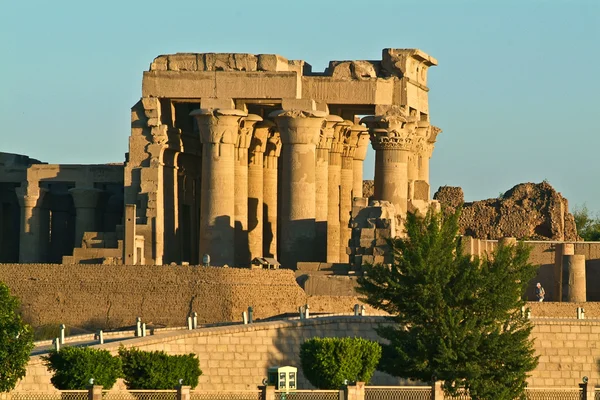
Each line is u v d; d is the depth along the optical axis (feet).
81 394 643.45
